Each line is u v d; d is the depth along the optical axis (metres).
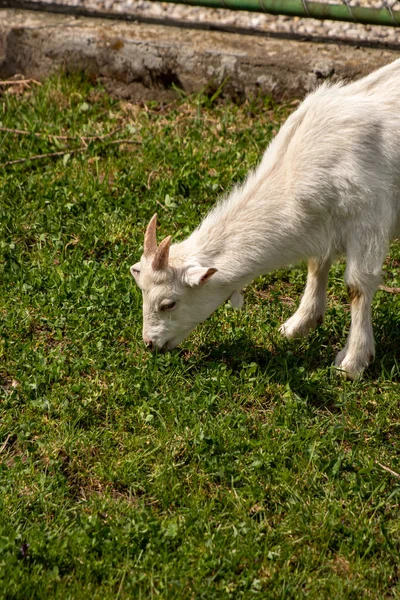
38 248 7.28
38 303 6.67
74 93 9.31
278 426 5.63
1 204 7.75
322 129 5.74
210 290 5.86
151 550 4.78
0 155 8.39
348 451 5.53
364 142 5.68
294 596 4.58
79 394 5.90
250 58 9.04
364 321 6.05
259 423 5.67
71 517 5.06
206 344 6.43
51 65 9.59
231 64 9.10
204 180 7.91
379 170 5.72
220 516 5.02
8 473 5.24
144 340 5.96
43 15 9.80
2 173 8.21
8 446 5.58
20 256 7.17
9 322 6.46
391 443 5.57
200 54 9.13
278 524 4.99
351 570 4.72
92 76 9.52
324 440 5.47
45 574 4.64
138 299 6.69
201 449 5.41
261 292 7.04
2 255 7.20
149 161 8.29
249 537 4.86
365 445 5.53
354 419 5.70
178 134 8.70
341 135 5.69
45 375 6.00
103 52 9.37
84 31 9.39
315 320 6.48
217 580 4.66
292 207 5.79
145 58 9.27
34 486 5.20
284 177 5.81
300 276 7.13
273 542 4.89
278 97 9.12
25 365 6.10
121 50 9.30
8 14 9.78
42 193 7.88
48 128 8.80
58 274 6.95
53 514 5.07
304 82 8.98
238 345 6.36
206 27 9.59
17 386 5.96
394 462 5.36
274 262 5.95
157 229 7.50
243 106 9.12
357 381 6.07
